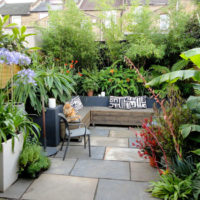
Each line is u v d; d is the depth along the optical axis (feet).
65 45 16.17
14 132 7.04
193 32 15.90
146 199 6.09
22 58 7.23
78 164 8.48
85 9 30.12
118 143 11.23
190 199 5.80
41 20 16.98
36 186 6.78
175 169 6.61
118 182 7.05
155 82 7.13
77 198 6.13
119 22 17.65
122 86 16.74
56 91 11.16
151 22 16.78
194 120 7.25
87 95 16.84
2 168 6.34
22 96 9.63
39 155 7.71
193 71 6.63
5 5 44.34
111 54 17.90
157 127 7.87
